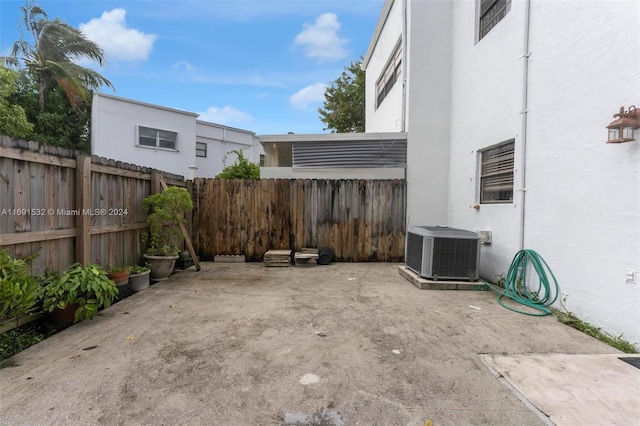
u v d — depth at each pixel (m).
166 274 5.44
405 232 7.11
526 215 4.48
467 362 2.61
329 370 2.46
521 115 4.54
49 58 14.01
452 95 6.96
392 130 8.83
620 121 2.91
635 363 2.59
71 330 3.19
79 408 1.95
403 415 1.94
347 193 7.12
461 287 4.87
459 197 6.57
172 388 2.19
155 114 13.59
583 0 3.51
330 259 6.92
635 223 2.95
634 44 2.96
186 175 14.45
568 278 3.73
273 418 1.90
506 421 1.89
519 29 4.62
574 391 2.18
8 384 2.20
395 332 3.23
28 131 9.55
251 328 3.29
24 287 2.74
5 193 3.02
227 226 7.17
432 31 7.05
